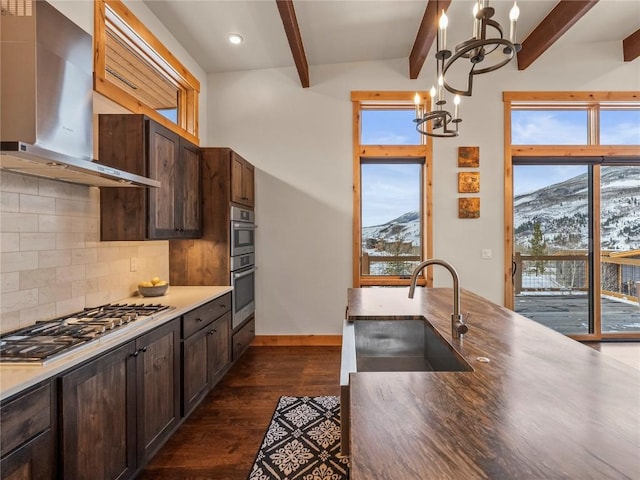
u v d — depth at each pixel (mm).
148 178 2432
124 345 1758
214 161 3391
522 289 4305
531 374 1141
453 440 762
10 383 1182
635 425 826
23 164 1557
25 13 1508
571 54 4094
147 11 3012
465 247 4176
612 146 4121
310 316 4230
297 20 3303
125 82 3205
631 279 4266
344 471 1986
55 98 1628
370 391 1014
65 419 1389
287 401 2818
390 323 2018
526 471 658
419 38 3627
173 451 2186
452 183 4176
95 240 2371
